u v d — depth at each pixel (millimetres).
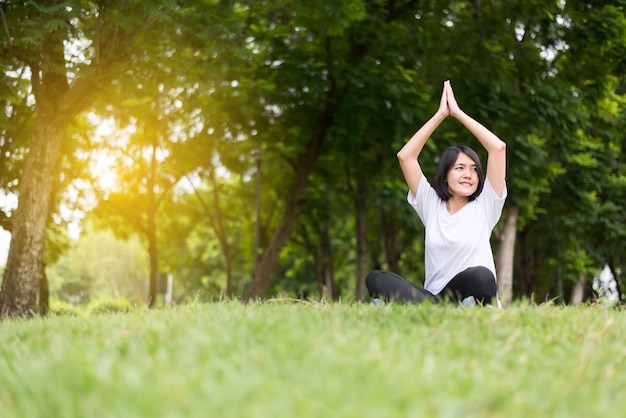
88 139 20625
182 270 39188
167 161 21875
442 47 15000
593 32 15469
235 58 12656
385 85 14242
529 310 4520
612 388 2699
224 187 28391
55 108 12500
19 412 2246
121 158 22547
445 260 5277
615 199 23734
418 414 1896
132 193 22938
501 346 3381
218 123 17781
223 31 12203
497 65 14844
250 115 16156
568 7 15734
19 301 12305
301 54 14750
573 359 3188
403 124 15242
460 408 1985
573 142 16797
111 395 2201
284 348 2871
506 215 17500
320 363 2586
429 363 2592
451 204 5445
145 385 2244
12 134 16656
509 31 15383
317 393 2111
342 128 15852
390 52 14508
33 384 2564
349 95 15016
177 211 28156
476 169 5355
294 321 3838
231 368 2504
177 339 3285
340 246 32594
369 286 5316
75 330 4293
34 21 10219
